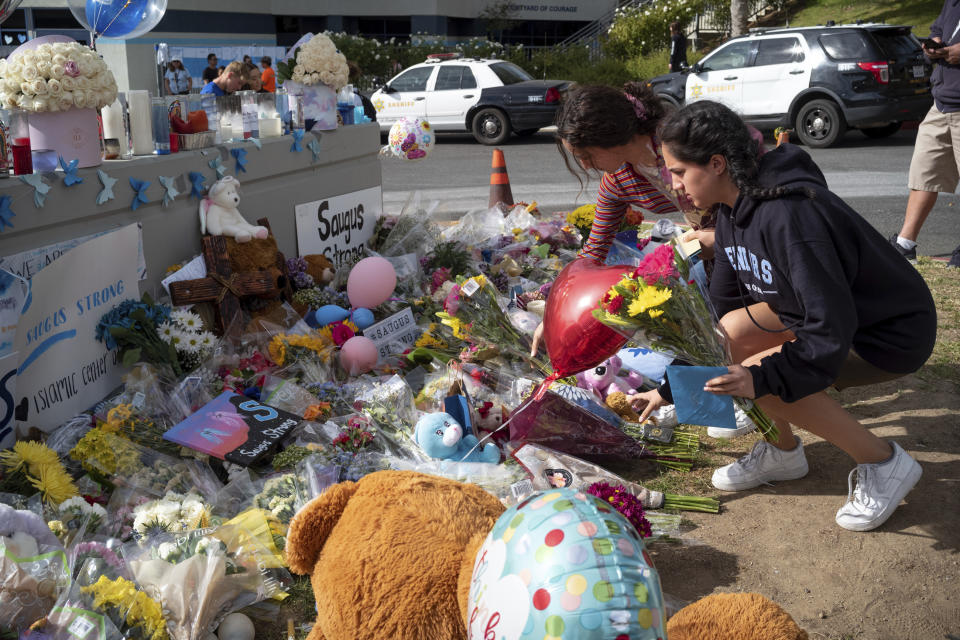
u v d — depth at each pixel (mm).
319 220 5352
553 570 1301
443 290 4801
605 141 3113
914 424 3693
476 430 3434
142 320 3613
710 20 26625
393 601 1636
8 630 2156
